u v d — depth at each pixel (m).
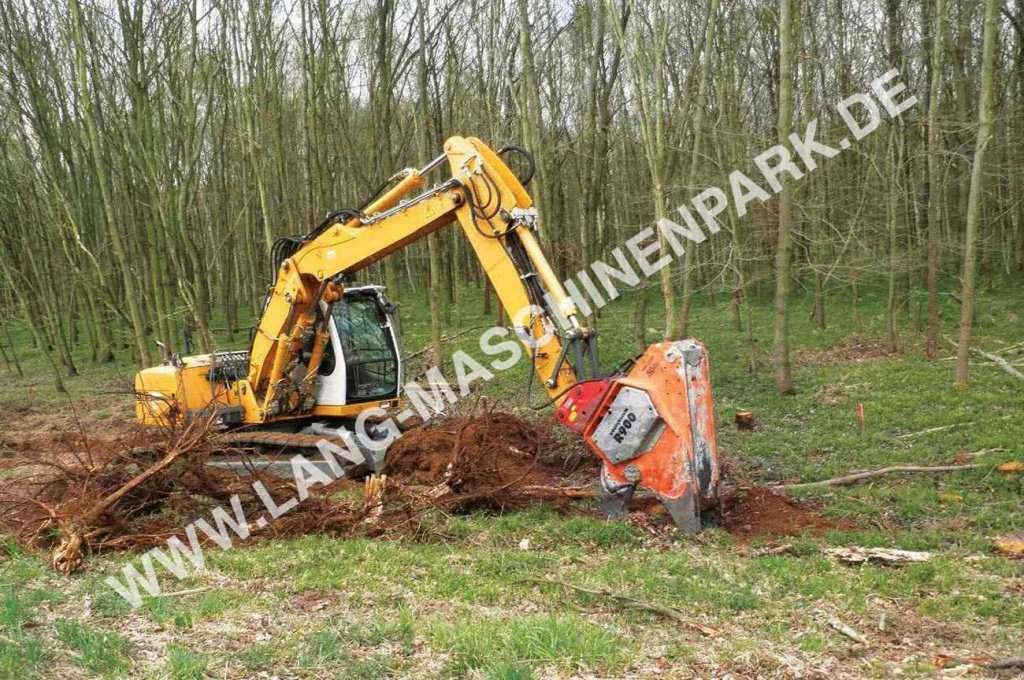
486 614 5.43
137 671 4.52
